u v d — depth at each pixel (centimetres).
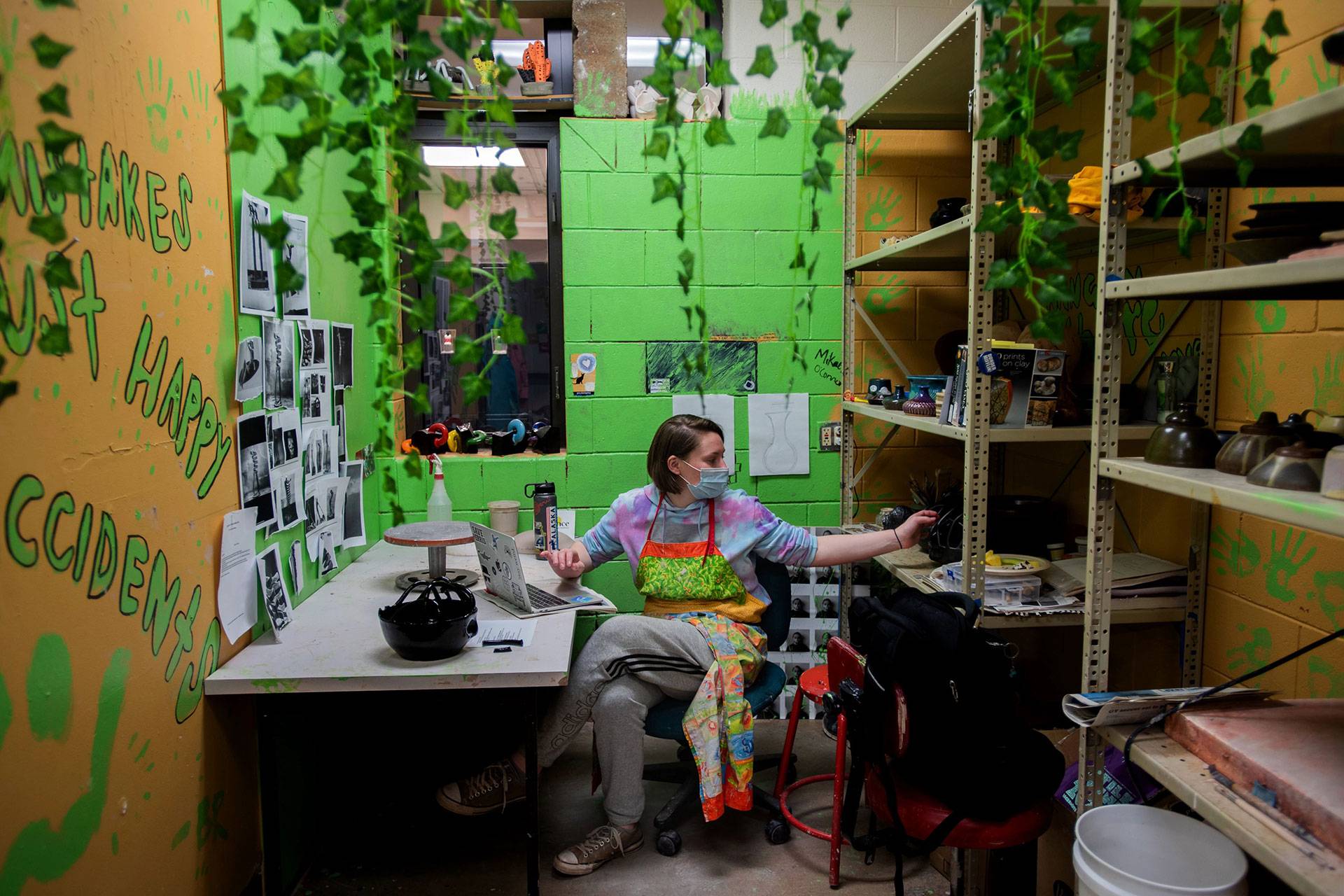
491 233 127
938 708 168
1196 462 138
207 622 176
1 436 117
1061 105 271
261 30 199
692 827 240
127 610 147
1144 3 186
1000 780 166
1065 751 194
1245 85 188
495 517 290
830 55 118
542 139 303
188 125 166
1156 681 228
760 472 308
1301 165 132
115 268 142
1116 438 151
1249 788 118
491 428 337
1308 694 174
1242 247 131
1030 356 206
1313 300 168
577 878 217
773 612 244
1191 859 134
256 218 194
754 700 230
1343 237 111
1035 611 210
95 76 136
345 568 259
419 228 118
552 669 180
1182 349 216
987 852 197
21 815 121
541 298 329
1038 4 122
